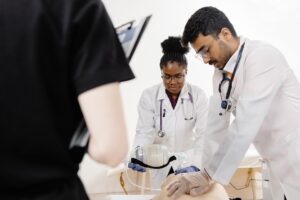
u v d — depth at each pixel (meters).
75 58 0.44
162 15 2.72
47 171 0.44
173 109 1.81
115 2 2.64
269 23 2.80
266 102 1.04
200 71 2.74
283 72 1.09
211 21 1.06
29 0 0.43
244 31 2.79
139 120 1.86
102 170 2.60
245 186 2.49
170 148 1.83
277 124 1.14
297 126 1.13
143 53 2.68
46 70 0.42
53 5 0.43
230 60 1.15
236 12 2.78
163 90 1.83
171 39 1.62
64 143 0.45
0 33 0.42
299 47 2.82
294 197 1.14
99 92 0.43
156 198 0.98
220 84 1.25
